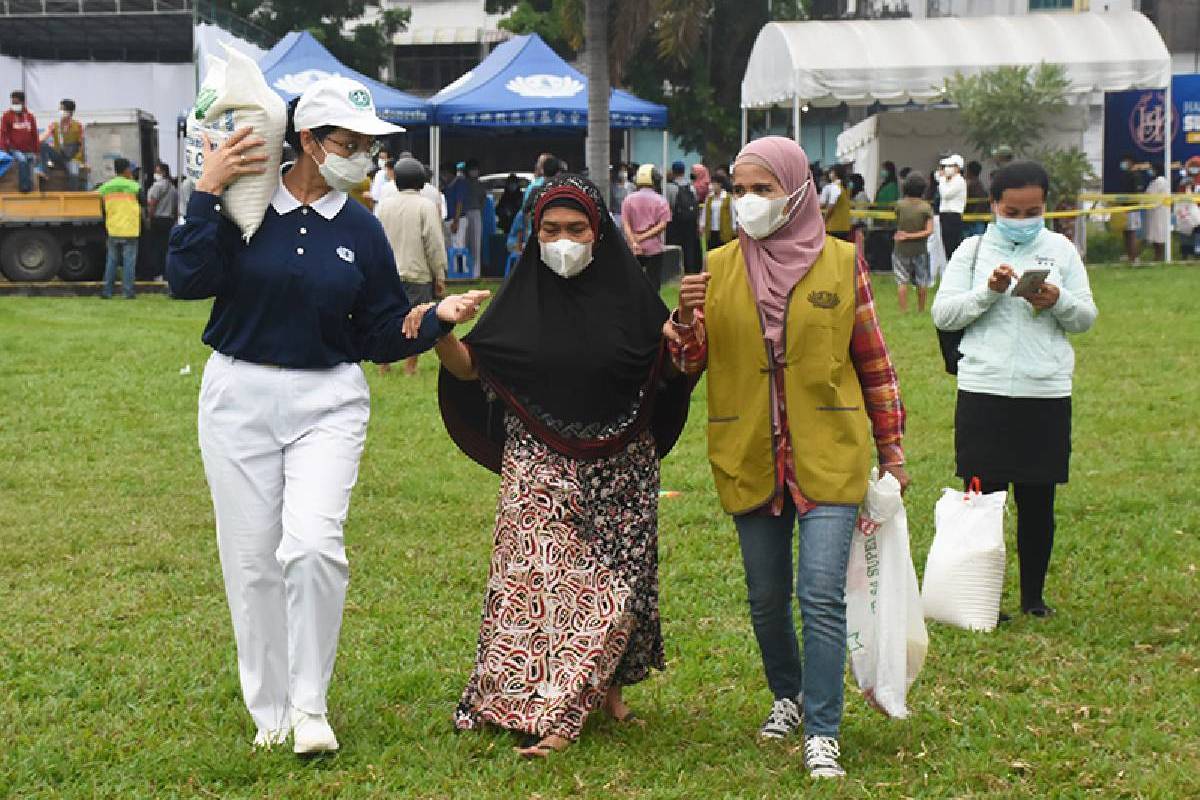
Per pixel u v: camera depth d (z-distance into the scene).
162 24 36.50
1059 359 6.31
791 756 4.81
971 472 6.41
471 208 24.77
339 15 41.19
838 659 4.62
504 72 26.16
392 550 7.78
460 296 4.85
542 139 35.84
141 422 11.81
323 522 4.68
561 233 4.77
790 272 4.62
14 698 5.48
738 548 7.71
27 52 40.03
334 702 5.32
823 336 4.61
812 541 4.61
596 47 22.72
